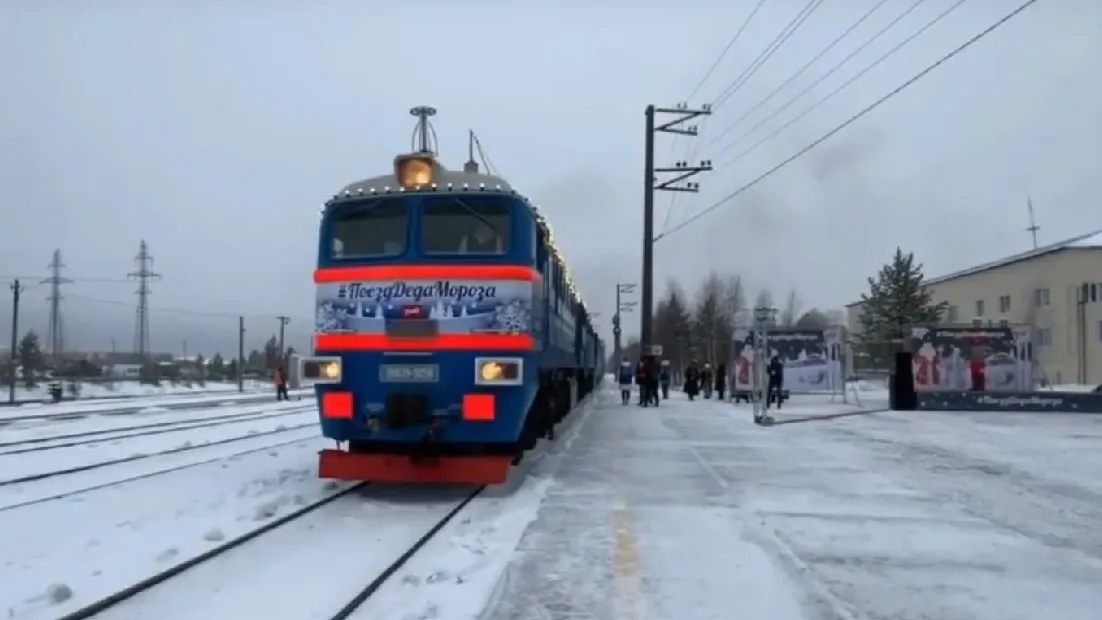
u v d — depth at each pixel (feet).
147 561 23.68
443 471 33.22
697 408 91.04
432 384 33.42
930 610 19.53
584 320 89.04
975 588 21.24
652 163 109.60
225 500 33.14
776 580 21.75
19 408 106.52
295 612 19.25
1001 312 191.42
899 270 183.62
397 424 33.19
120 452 51.16
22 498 33.83
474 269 33.73
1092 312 168.25
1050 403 80.48
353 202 35.14
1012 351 84.74
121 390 175.32
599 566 23.02
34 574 22.31
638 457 46.03
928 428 63.52
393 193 34.78
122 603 19.92
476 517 29.94
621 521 28.86
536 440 45.70
